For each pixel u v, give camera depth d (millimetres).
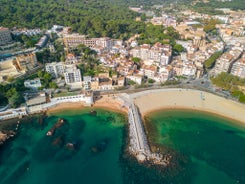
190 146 142375
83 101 186625
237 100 185500
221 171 125375
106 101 186750
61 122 162125
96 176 120500
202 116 171250
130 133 152375
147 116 169875
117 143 144125
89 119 168750
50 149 139000
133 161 128750
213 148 141625
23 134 152000
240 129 159000
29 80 194750
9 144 143000
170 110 177000
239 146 144375
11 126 158750
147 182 116062
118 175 120688
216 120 167250
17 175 121250
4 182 117000
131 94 192625
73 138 148250
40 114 172500
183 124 163000
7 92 175375
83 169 124812
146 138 147250
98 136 150875
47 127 159125
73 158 132375
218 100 185250
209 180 119312
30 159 131625
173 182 116438
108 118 169750
